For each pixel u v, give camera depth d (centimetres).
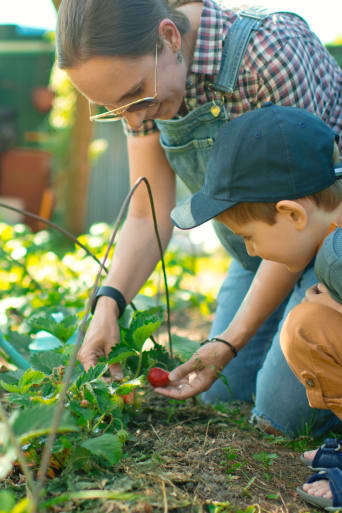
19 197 834
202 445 184
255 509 152
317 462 170
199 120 204
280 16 203
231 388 250
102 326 200
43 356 187
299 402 201
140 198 231
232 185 159
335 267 150
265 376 211
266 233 163
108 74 173
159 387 199
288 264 170
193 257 452
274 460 182
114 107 186
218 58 193
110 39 168
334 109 210
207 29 194
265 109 162
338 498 153
